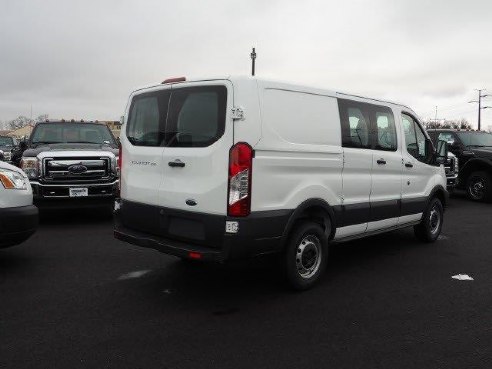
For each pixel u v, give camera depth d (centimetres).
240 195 432
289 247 487
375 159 602
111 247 691
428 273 587
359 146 577
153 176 504
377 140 614
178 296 488
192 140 466
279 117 466
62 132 1020
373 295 500
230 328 407
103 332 394
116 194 877
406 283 544
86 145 945
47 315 429
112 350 361
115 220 568
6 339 377
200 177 455
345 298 489
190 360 347
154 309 449
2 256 634
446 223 959
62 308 447
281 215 463
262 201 449
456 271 598
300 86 493
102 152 874
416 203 697
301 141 490
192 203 459
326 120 525
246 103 436
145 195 512
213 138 447
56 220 919
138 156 525
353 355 359
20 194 555
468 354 364
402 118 675
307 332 401
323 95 524
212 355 356
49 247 688
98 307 452
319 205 511
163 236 495
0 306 449
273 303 471
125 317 428
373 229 621
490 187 1273
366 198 595
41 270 570
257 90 446
